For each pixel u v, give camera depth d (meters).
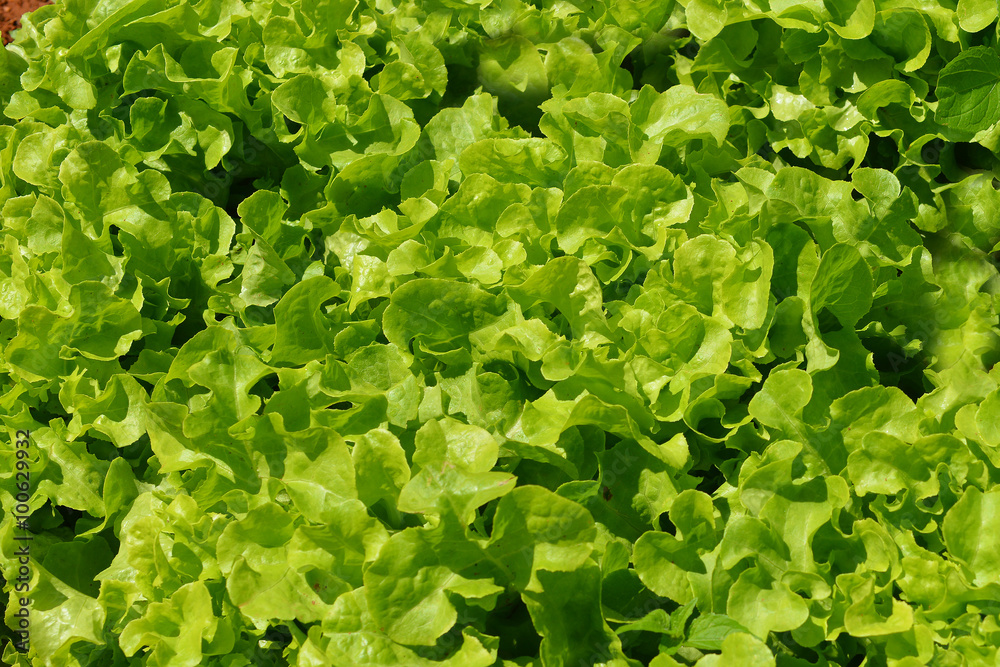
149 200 1.58
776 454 1.49
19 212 1.61
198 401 1.54
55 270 1.57
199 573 1.48
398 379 1.52
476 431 1.44
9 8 2.01
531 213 1.57
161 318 1.59
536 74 1.67
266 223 1.60
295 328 1.54
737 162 1.62
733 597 1.45
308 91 1.60
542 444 1.48
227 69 1.60
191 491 1.52
